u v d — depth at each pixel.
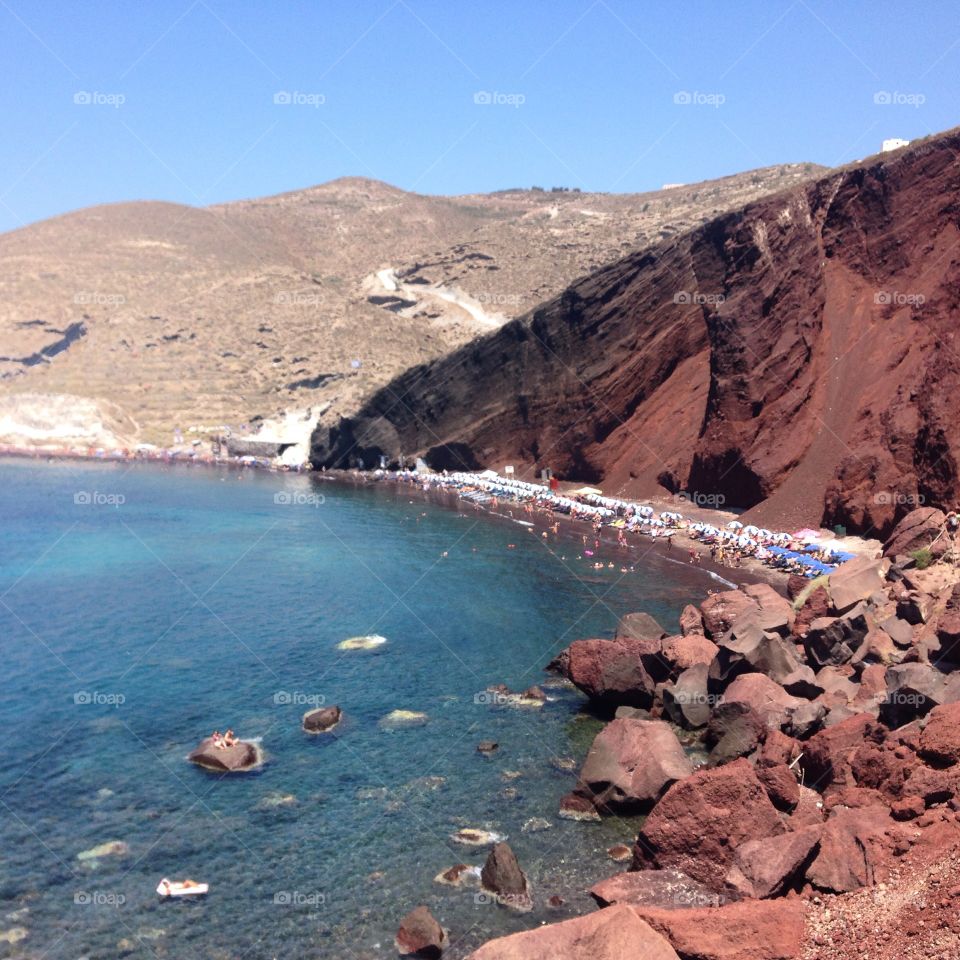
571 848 29.03
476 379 133.50
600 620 55.56
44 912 26.11
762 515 80.50
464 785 33.53
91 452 169.25
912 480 63.84
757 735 33.12
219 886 27.27
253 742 37.62
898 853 22.38
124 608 59.59
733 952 20.12
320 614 57.59
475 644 50.91
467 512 105.25
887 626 38.59
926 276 82.00
